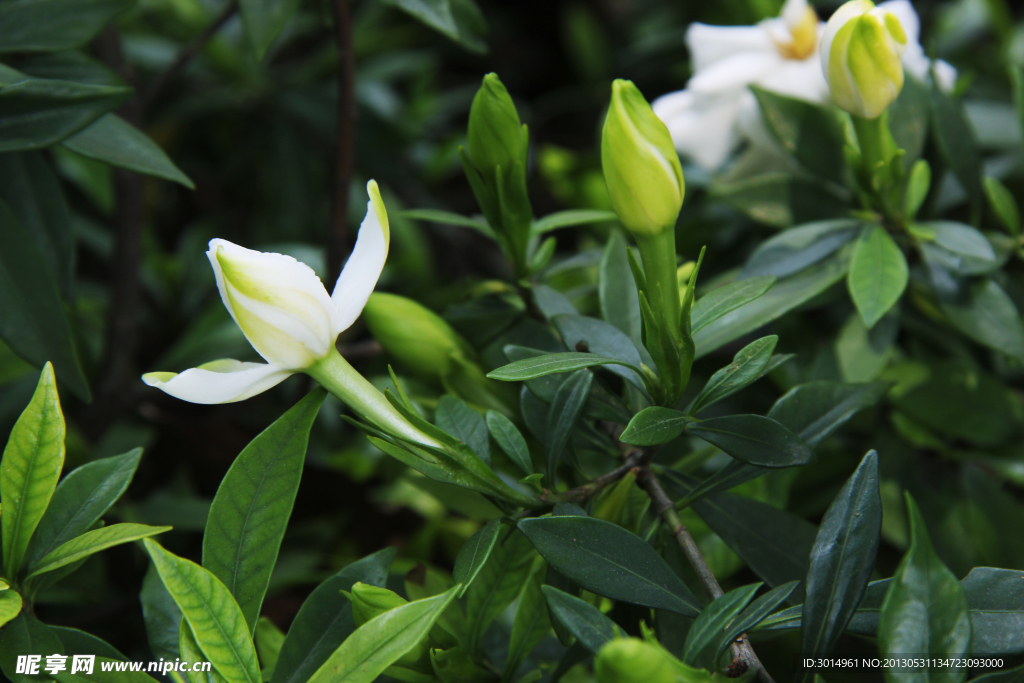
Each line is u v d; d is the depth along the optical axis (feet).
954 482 2.21
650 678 1.70
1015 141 2.64
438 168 3.90
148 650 2.25
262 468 1.86
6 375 2.47
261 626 2.08
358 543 2.75
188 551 2.49
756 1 3.05
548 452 1.90
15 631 1.85
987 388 2.17
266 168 3.74
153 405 2.97
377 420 1.83
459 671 1.89
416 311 2.07
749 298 1.88
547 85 5.05
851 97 2.00
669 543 2.02
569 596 1.81
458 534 2.45
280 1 2.12
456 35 2.13
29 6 2.06
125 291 2.73
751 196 2.24
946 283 2.12
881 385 1.98
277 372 1.82
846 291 2.19
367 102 3.76
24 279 2.02
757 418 1.87
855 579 1.80
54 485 1.86
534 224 2.12
